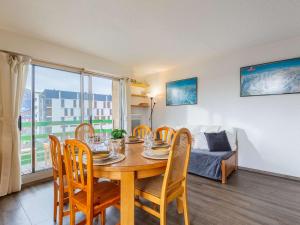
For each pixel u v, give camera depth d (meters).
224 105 3.71
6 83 2.51
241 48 3.38
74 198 1.48
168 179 1.42
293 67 2.89
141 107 5.40
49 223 1.81
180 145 1.52
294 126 2.90
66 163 1.45
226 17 2.29
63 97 3.52
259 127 3.25
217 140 3.26
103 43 3.13
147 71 4.99
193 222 1.80
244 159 3.43
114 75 4.30
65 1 1.95
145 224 1.80
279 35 2.82
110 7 2.07
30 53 2.87
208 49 3.40
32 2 1.97
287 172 2.97
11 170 2.53
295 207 2.07
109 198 1.49
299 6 2.05
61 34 2.77
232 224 1.76
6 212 2.01
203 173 2.98
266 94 3.15
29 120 3.04
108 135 2.63
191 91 4.25
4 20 2.35
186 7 2.07
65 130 3.54
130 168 1.36
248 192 2.46
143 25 2.50
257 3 2.00
